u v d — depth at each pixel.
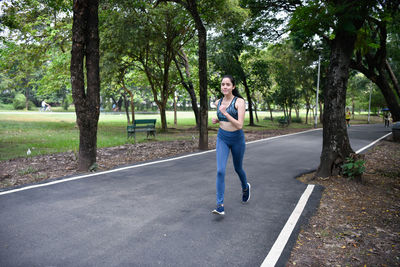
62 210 4.18
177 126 25.88
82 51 6.62
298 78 34.12
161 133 18.61
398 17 10.08
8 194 4.92
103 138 14.16
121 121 33.25
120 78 19.53
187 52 24.42
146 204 4.46
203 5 14.94
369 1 5.28
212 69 24.09
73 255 2.91
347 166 5.83
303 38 14.74
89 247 3.08
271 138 15.20
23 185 5.47
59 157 8.68
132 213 4.08
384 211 4.33
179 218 3.92
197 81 23.48
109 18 14.79
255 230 3.57
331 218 4.04
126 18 14.73
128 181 5.84
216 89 24.44
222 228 3.61
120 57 17.61
